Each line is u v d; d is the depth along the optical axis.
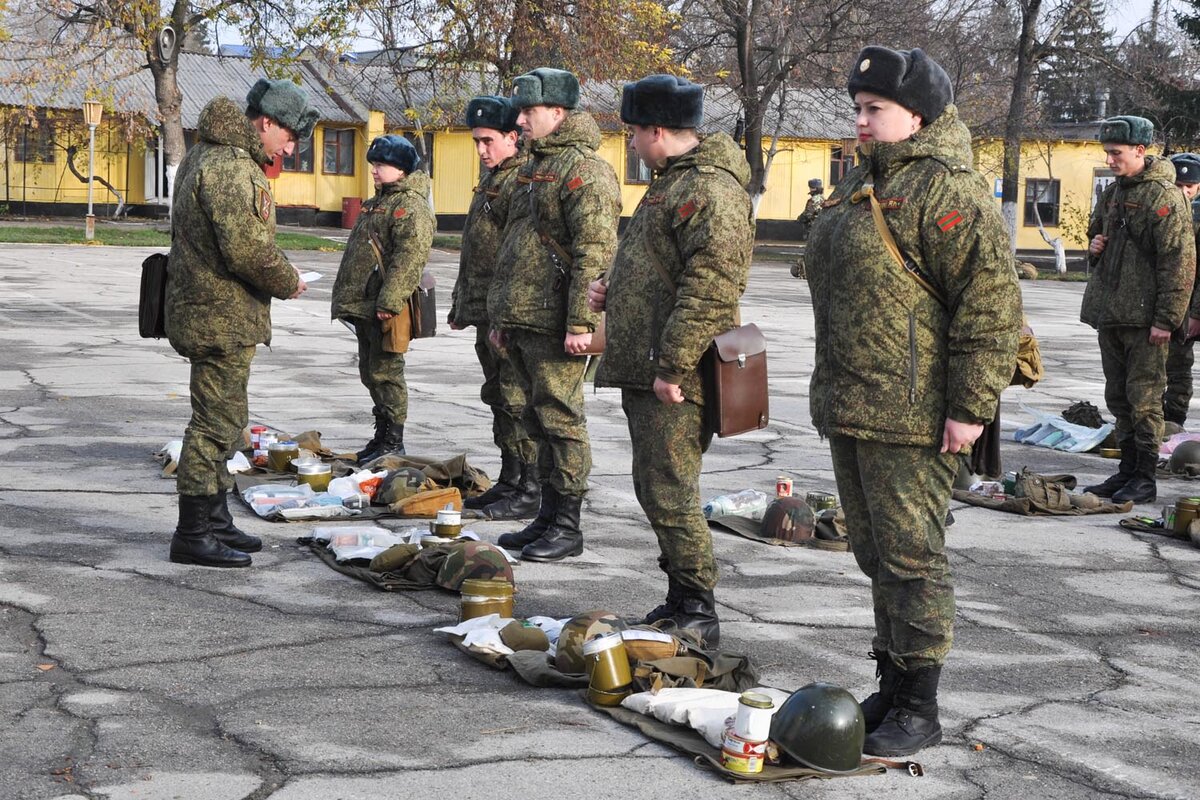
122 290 22.11
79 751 4.17
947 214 4.05
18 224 41.41
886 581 4.32
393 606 5.85
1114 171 8.72
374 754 4.22
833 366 4.27
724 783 4.10
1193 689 5.20
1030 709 4.89
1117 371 8.91
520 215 6.74
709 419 5.21
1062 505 8.45
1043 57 40.81
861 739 4.20
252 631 5.42
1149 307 8.53
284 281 6.25
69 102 45.50
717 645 5.39
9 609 5.59
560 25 36.31
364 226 8.77
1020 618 6.10
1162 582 6.84
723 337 5.07
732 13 39.53
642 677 4.67
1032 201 54.59
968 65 41.69
